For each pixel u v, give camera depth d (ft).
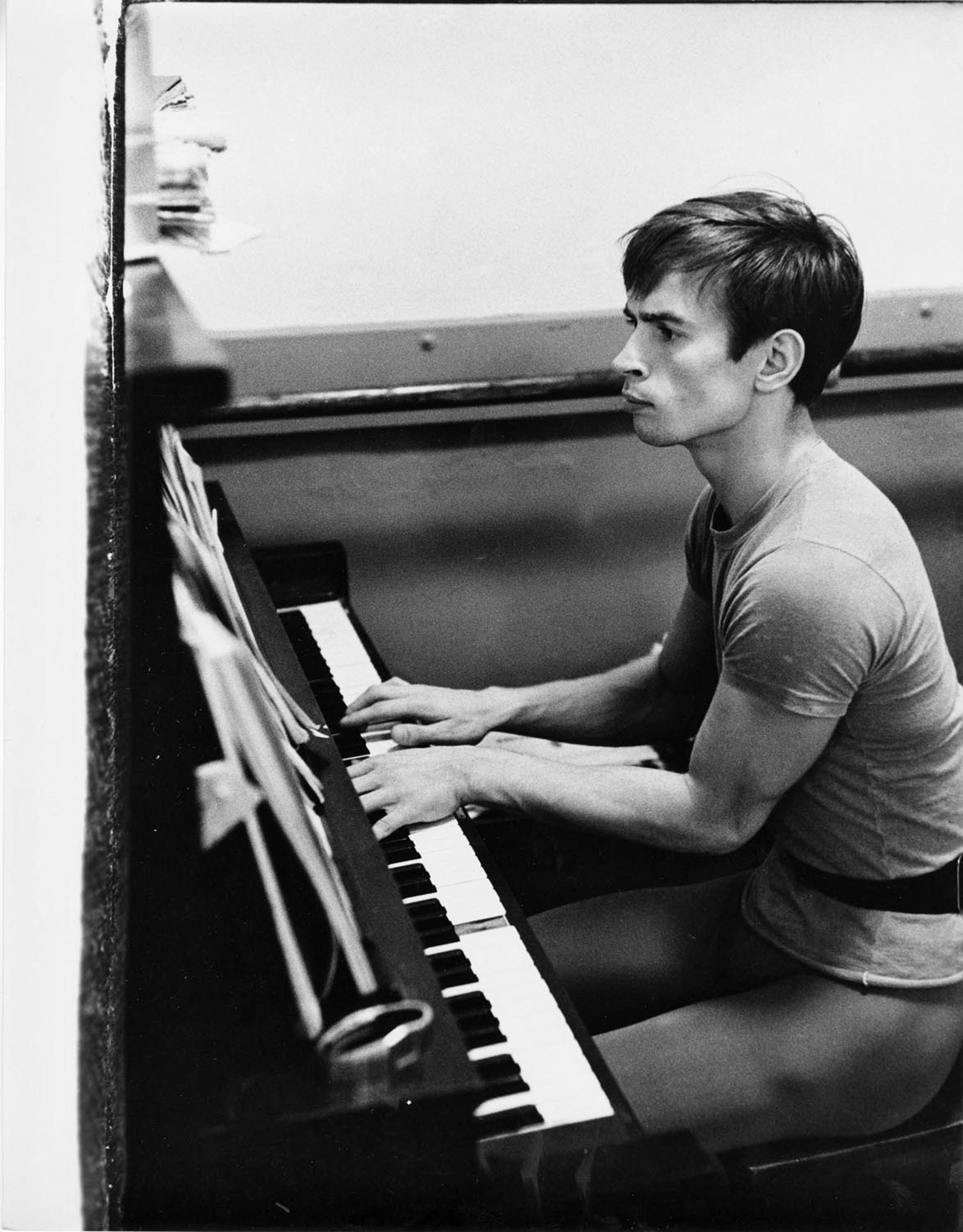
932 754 3.85
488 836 4.90
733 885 4.29
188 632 3.30
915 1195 3.64
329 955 2.83
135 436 3.97
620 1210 3.09
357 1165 2.73
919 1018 3.86
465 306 6.31
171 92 5.95
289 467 6.18
